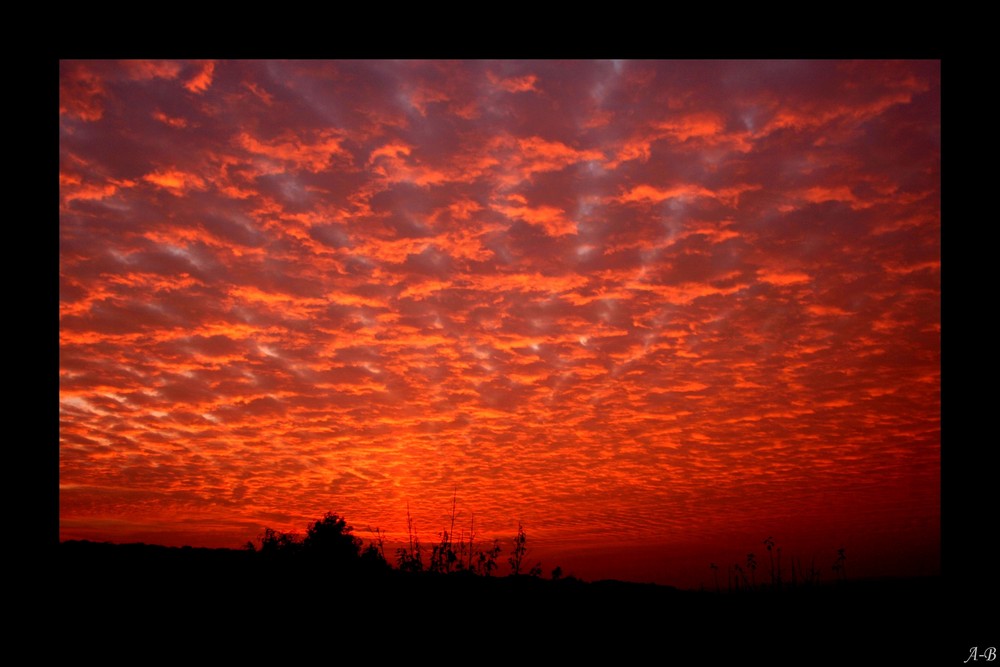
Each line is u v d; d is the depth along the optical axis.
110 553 14.84
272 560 14.89
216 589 13.02
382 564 15.25
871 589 15.07
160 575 13.45
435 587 14.32
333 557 14.86
